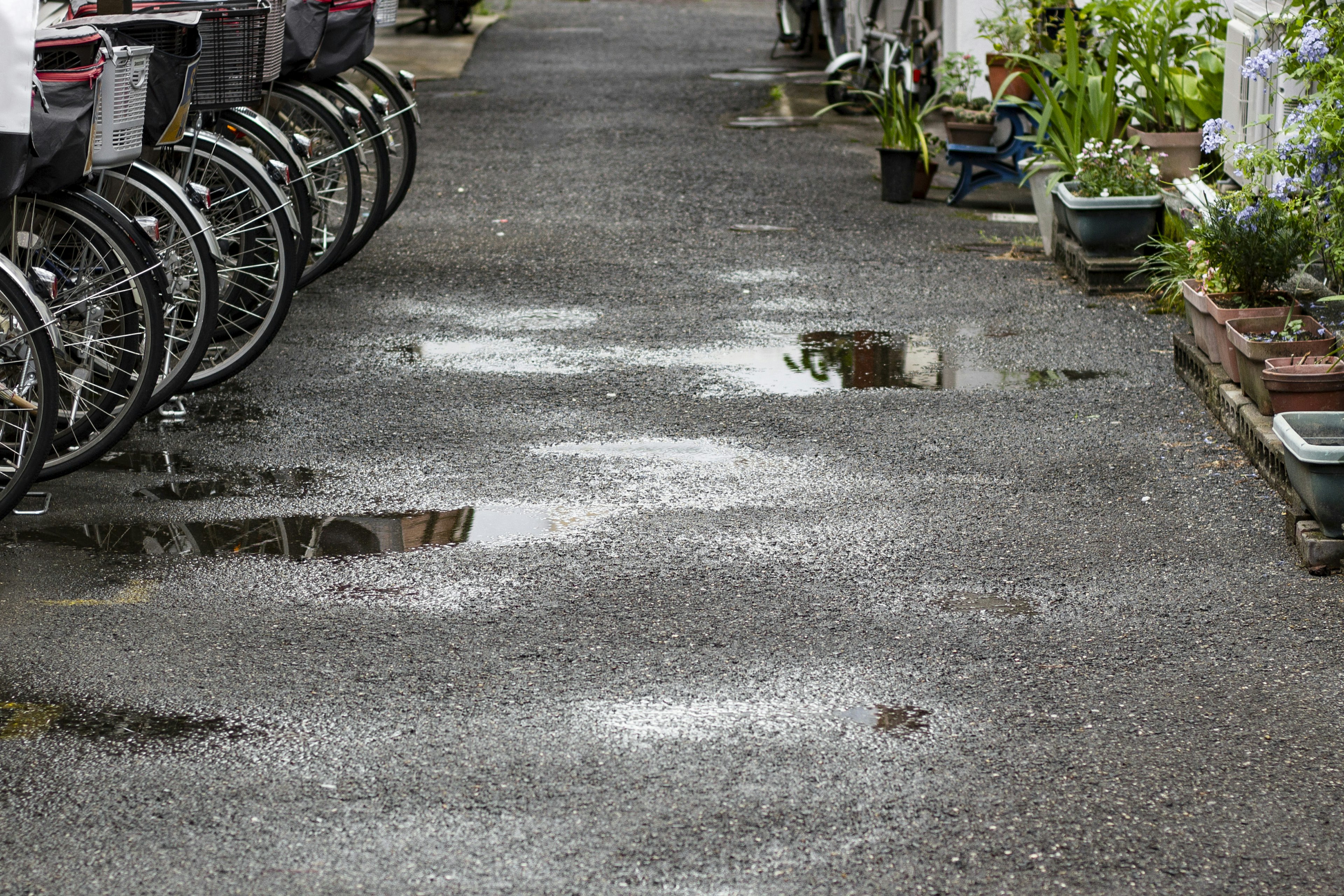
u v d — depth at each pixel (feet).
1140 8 33.06
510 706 12.85
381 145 28.37
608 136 46.85
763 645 13.99
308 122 27.27
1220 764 11.91
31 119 15.74
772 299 28.02
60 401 19.12
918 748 12.15
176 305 20.01
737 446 19.79
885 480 18.45
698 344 24.90
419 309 27.07
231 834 10.98
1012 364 23.62
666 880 10.41
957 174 39.58
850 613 14.66
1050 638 14.11
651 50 70.85
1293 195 21.03
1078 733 12.39
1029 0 40.04
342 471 18.83
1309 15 21.02
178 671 13.50
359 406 21.49
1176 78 33.81
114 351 18.37
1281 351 18.53
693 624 14.43
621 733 12.39
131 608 14.80
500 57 67.56
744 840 10.87
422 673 13.44
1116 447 19.58
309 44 25.75
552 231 33.81
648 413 21.21
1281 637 14.11
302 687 13.17
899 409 21.40
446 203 36.86
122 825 11.11
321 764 11.93
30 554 16.20
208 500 17.80
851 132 48.44
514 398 21.86
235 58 21.38
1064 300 27.68
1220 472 18.47
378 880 10.43
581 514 17.30
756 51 71.05
